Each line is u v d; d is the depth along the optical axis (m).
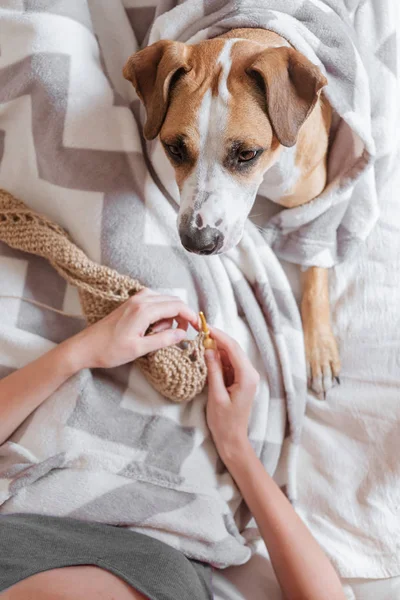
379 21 1.41
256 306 1.44
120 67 1.45
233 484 1.36
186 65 1.08
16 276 1.37
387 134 1.41
